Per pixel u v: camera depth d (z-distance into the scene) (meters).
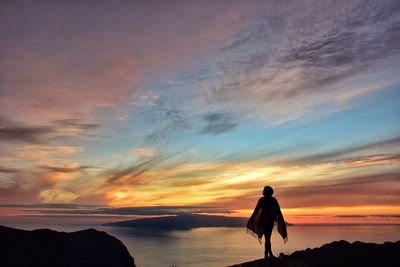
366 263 13.38
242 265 12.51
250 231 12.66
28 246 22.83
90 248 31.53
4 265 19.31
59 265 23.19
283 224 12.32
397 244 15.05
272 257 12.23
